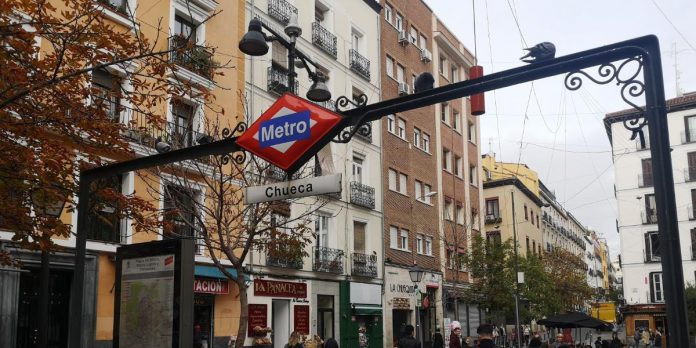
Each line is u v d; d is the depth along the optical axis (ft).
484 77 20.98
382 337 104.12
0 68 29.73
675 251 16.60
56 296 58.23
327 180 22.84
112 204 41.29
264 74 84.02
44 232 33.45
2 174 31.96
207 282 69.72
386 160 112.98
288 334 83.30
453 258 124.77
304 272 87.40
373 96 112.47
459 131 148.56
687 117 178.40
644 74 18.34
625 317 178.91
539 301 134.92
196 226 55.98
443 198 134.82
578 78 19.52
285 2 89.35
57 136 36.52
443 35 142.41
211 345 70.74
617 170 184.34
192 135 68.18
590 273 369.91
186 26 73.20
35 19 30.14
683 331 16.14
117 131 35.78
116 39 31.53
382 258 107.24
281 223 55.36
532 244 208.64
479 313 146.10
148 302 25.18
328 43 99.14
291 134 23.50
